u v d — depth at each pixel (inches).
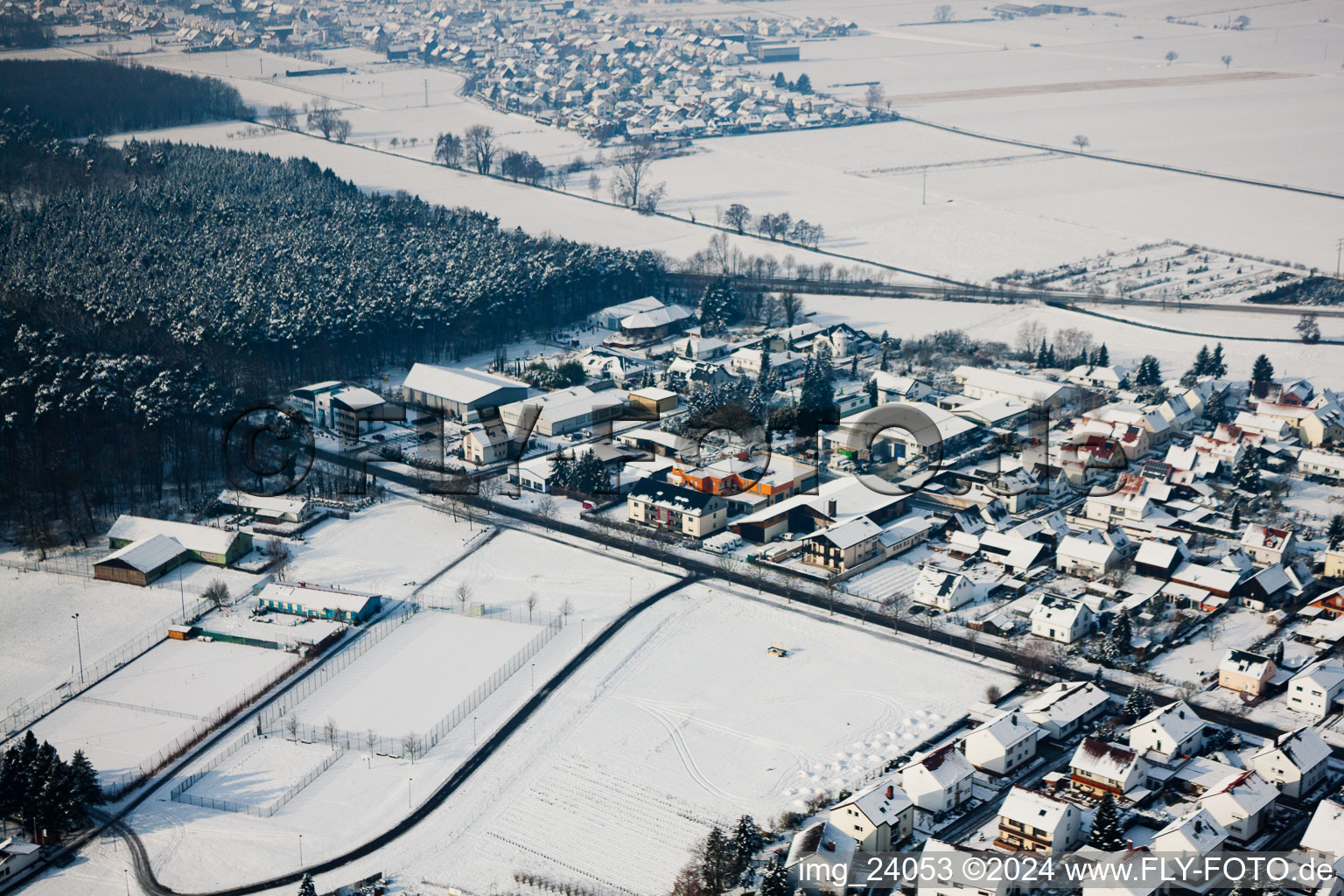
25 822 7455.7
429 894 6983.3
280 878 7121.1
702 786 7849.4
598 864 7185.0
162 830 7534.5
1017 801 7165.4
